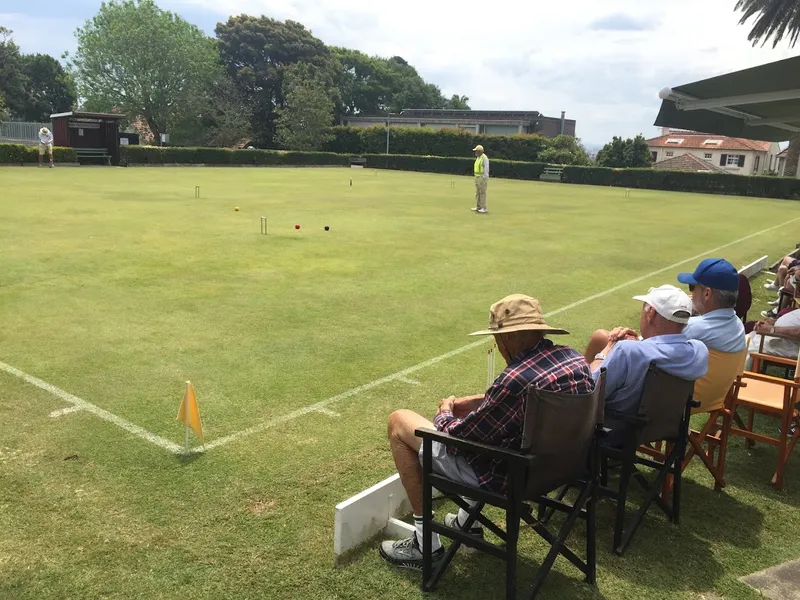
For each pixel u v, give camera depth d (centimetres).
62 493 345
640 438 311
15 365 533
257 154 4272
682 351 307
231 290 813
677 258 1220
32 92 6469
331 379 527
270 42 6588
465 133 5109
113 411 450
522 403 255
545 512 329
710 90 574
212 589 274
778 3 2009
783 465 372
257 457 391
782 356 500
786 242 1515
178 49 5081
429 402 488
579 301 838
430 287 875
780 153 7019
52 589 271
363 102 8638
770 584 288
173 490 351
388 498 315
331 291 829
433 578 276
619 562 302
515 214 1883
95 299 748
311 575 284
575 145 5044
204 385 504
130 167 3541
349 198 2166
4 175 2533
